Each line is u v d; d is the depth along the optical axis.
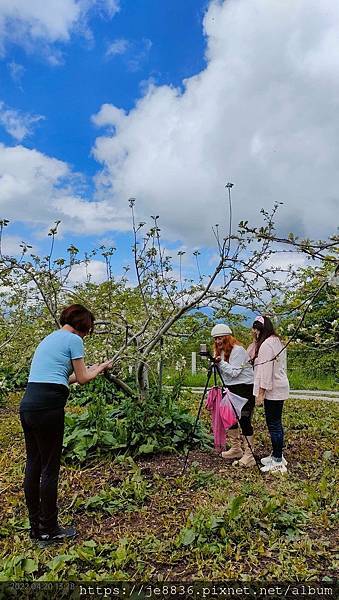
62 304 7.64
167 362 8.09
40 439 3.81
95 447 5.71
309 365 15.20
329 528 3.99
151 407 6.26
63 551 3.67
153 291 7.08
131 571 3.43
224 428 5.75
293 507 4.28
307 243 3.70
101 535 3.96
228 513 4.01
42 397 3.80
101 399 6.81
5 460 5.83
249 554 3.55
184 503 4.54
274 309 5.46
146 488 4.87
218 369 5.80
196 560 3.51
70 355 3.99
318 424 7.84
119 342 7.23
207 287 5.84
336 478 5.09
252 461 5.62
